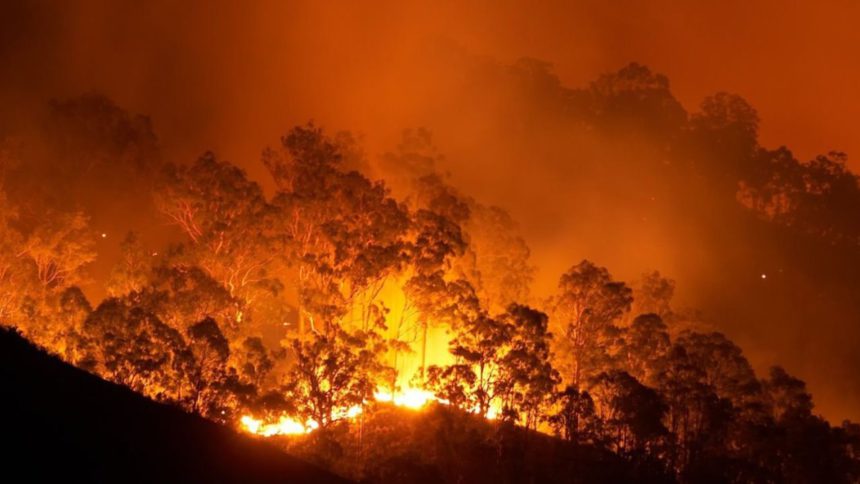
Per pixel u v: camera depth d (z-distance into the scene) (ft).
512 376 229.66
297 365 229.86
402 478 206.90
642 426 226.99
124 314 223.51
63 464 100.78
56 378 126.52
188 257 251.60
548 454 232.12
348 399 226.17
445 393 232.73
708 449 244.22
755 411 250.78
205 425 138.10
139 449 115.14
